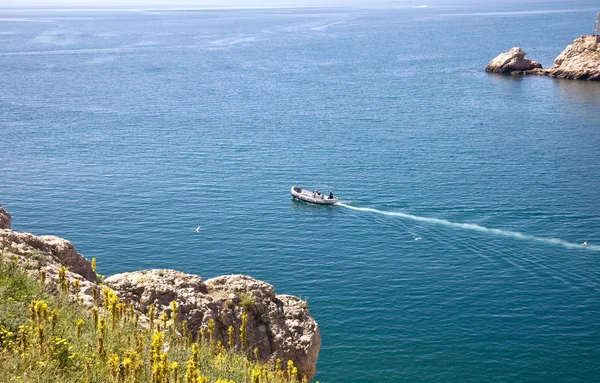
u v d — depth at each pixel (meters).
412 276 56.81
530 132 111.94
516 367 43.41
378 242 65.19
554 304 51.44
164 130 115.62
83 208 73.88
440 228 68.00
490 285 54.78
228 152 100.25
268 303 21.72
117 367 12.47
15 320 13.62
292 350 21.14
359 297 53.28
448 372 43.06
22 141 105.94
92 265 19.70
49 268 18.08
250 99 148.62
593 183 82.31
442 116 126.75
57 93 157.75
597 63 166.12
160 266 60.28
